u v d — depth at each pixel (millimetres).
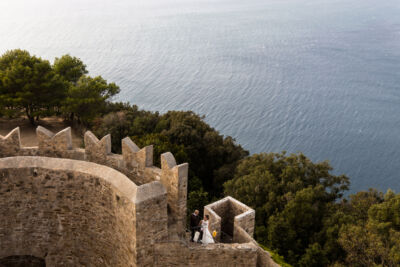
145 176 15219
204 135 59000
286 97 161750
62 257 15094
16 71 41812
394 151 120875
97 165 14109
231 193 44750
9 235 14617
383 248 26766
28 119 48719
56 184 14141
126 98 142875
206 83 172000
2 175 13828
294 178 43969
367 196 42562
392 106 157375
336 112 148875
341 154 117812
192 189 47438
